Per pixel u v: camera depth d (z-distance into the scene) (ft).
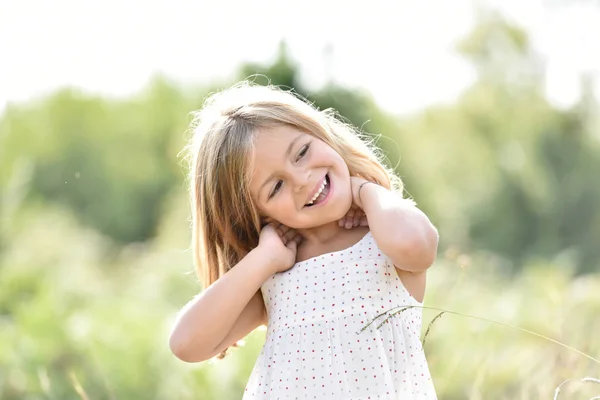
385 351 10.53
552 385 14.80
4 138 76.23
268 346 10.99
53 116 79.87
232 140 11.13
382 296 10.75
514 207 76.23
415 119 78.07
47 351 23.75
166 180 78.89
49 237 44.98
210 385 22.52
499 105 82.69
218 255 11.83
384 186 11.93
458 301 26.50
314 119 11.35
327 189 11.00
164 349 24.07
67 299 33.88
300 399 10.50
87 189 77.92
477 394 16.29
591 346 16.97
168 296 36.32
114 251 62.80
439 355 20.01
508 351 20.04
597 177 77.66
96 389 22.65
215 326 10.73
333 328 10.63
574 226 76.59
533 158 78.59
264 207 11.06
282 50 52.44
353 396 10.38
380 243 10.50
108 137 80.69
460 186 74.74
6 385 22.67
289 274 11.12
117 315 27.91
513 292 32.32
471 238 71.97
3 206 48.91
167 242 50.14
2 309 33.42
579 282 30.09
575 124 82.53
